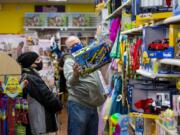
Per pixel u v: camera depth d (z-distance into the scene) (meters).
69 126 3.69
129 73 3.00
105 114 3.83
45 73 4.88
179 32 1.79
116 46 3.68
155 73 1.99
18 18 12.26
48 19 11.84
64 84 7.95
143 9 1.93
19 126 2.94
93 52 3.18
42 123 3.29
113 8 3.87
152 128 2.24
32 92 3.23
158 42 1.95
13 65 2.85
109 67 4.25
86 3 12.37
